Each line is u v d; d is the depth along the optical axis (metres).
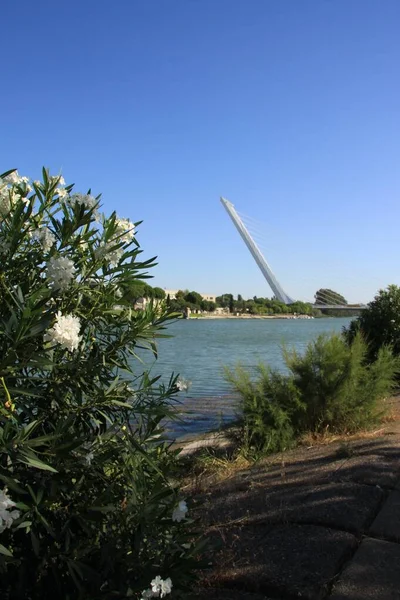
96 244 2.96
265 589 3.36
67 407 2.66
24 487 2.37
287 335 53.66
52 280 2.52
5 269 2.58
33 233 2.72
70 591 2.50
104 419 2.88
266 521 4.34
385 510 4.37
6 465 2.34
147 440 2.98
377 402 8.47
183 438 9.20
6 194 2.79
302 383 8.29
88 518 2.50
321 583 3.32
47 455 2.43
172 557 2.63
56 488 2.37
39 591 2.49
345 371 8.21
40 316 2.38
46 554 2.44
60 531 2.47
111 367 2.89
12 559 2.31
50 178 2.90
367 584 3.32
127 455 2.82
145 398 3.04
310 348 8.55
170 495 2.80
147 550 2.65
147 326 2.90
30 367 2.41
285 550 3.77
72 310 2.73
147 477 2.88
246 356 29.12
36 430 2.59
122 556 2.56
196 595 3.24
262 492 5.15
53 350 2.55
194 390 15.54
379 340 12.96
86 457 2.55
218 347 37.25
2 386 2.27
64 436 2.45
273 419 7.75
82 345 2.78
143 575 2.53
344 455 6.27
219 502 5.04
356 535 3.96
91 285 2.89
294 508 4.50
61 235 2.74
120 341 2.85
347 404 8.23
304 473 5.66
